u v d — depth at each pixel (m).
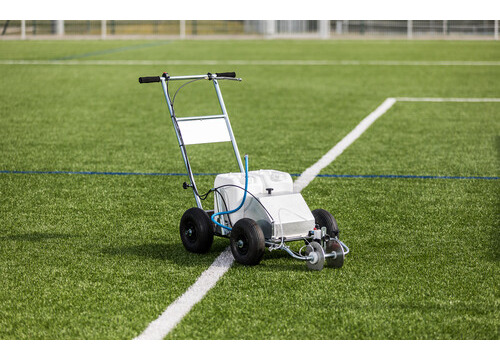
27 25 36.81
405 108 12.51
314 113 12.10
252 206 5.00
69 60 21.06
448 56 22.86
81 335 4.02
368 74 17.80
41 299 4.46
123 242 5.59
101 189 7.26
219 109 12.60
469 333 3.99
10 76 17.00
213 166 8.39
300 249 5.02
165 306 4.35
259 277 4.77
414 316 4.19
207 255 5.22
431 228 5.91
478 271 4.91
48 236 5.75
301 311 4.25
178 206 6.66
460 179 7.63
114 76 17.14
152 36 36.12
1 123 11.03
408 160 8.59
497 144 9.48
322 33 35.53
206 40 32.31
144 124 11.12
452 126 10.78
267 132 10.49
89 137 10.05
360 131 10.49
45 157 8.75
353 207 6.59
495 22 34.97
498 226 5.96
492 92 14.38
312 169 8.16
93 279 4.79
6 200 6.84
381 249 5.38
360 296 4.46
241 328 4.07
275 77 17.20
